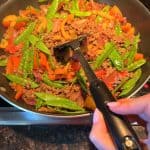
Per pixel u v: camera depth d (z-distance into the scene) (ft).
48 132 1.08
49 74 1.13
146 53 1.19
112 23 1.26
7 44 1.21
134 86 1.10
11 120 1.07
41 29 1.24
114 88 1.11
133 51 1.19
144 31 1.24
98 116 0.81
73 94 1.10
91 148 1.05
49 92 1.11
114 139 0.76
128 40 1.22
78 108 1.05
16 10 1.30
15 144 1.05
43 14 1.30
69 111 1.06
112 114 0.79
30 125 1.08
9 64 1.17
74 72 1.12
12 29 1.25
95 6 1.32
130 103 0.79
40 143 1.05
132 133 0.75
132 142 0.73
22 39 1.22
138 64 1.15
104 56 1.17
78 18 1.29
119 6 1.32
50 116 0.98
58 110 1.05
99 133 0.79
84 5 1.33
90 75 0.96
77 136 1.07
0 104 1.11
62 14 1.29
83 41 1.11
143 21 1.25
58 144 1.05
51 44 1.20
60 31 1.23
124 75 1.14
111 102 0.80
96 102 0.84
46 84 1.12
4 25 1.26
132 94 1.07
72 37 1.21
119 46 1.21
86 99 1.05
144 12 1.24
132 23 1.28
